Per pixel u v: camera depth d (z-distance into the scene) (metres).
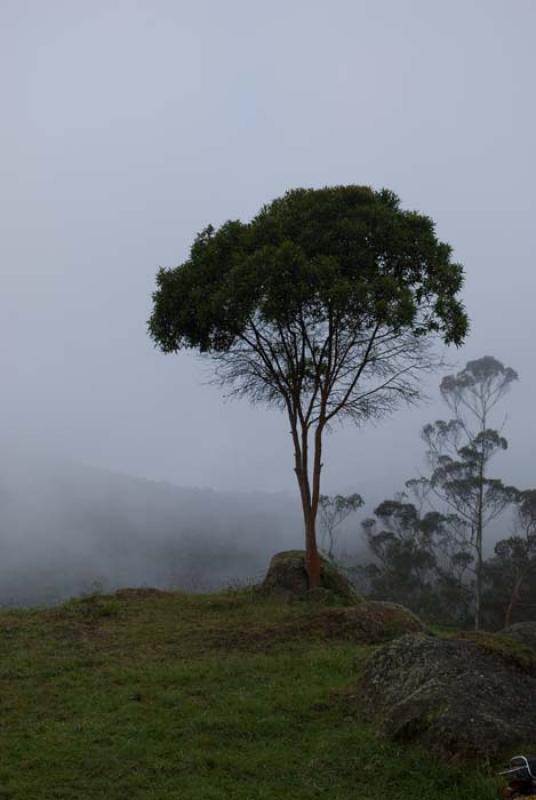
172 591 16.14
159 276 15.98
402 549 39.56
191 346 16.20
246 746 7.52
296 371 15.66
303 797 6.54
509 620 38.03
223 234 15.73
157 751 7.33
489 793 6.23
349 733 7.63
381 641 11.66
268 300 14.50
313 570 14.95
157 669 9.92
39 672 9.88
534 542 37.72
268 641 11.54
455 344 15.30
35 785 6.59
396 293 14.35
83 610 13.83
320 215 15.34
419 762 6.91
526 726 7.06
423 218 15.60
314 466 15.30
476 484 38.19
